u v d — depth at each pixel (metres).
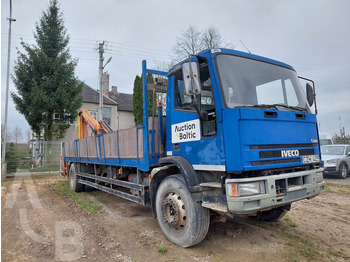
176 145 4.32
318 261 3.55
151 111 5.03
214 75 3.59
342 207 6.42
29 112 17.94
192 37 25.09
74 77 19.39
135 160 5.09
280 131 3.62
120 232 4.70
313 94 4.75
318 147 4.30
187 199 3.81
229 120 3.32
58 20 19.73
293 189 3.56
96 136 7.02
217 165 3.45
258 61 4.14
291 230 4.77
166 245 4.05
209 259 3.56
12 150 14.72
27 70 18.08
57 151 16.14
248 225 4.98
